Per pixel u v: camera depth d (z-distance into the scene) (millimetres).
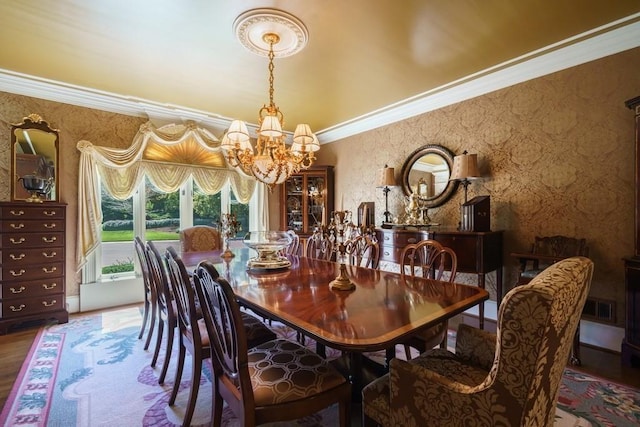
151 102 3684
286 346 1469
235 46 2447
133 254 3889
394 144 4129
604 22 2201
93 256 3557
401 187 4031
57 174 3266
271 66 2574
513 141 2992
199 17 2084
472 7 2016
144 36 2314
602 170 2490
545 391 922
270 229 5055
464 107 3373
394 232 3443
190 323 1596
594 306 2527
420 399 1043
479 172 3238
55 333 2816
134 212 3916
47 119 3318
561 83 2691
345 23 2156
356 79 3068
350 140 4770
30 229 2926
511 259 3014
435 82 3148
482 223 2916
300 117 4262
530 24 2209
